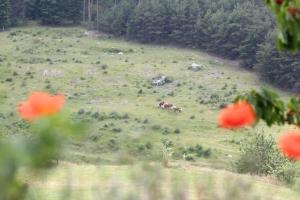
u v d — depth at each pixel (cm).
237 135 14725
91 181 849
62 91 19012
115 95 18962
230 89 19862
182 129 15750
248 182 897
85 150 12925
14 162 389
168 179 835
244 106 785
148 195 767
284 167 7281
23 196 447
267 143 8669
